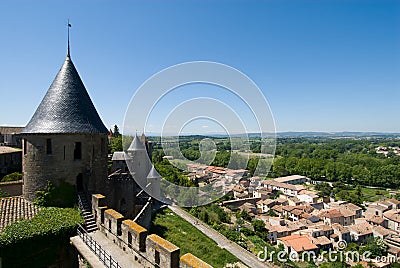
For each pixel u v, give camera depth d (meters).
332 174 122.25
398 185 110.12
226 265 26.28
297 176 122.75
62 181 16.30
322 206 81.44
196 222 36.56
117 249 11.96
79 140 16.91
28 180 16.22
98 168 18.06
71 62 18.64
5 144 49.94
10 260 11.81
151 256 9.66
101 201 14.66
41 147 15.98
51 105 16.81
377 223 65.06
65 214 14.61
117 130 68.69
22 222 13.20
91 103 18.78
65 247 13.27
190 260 7.87
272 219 59.00
